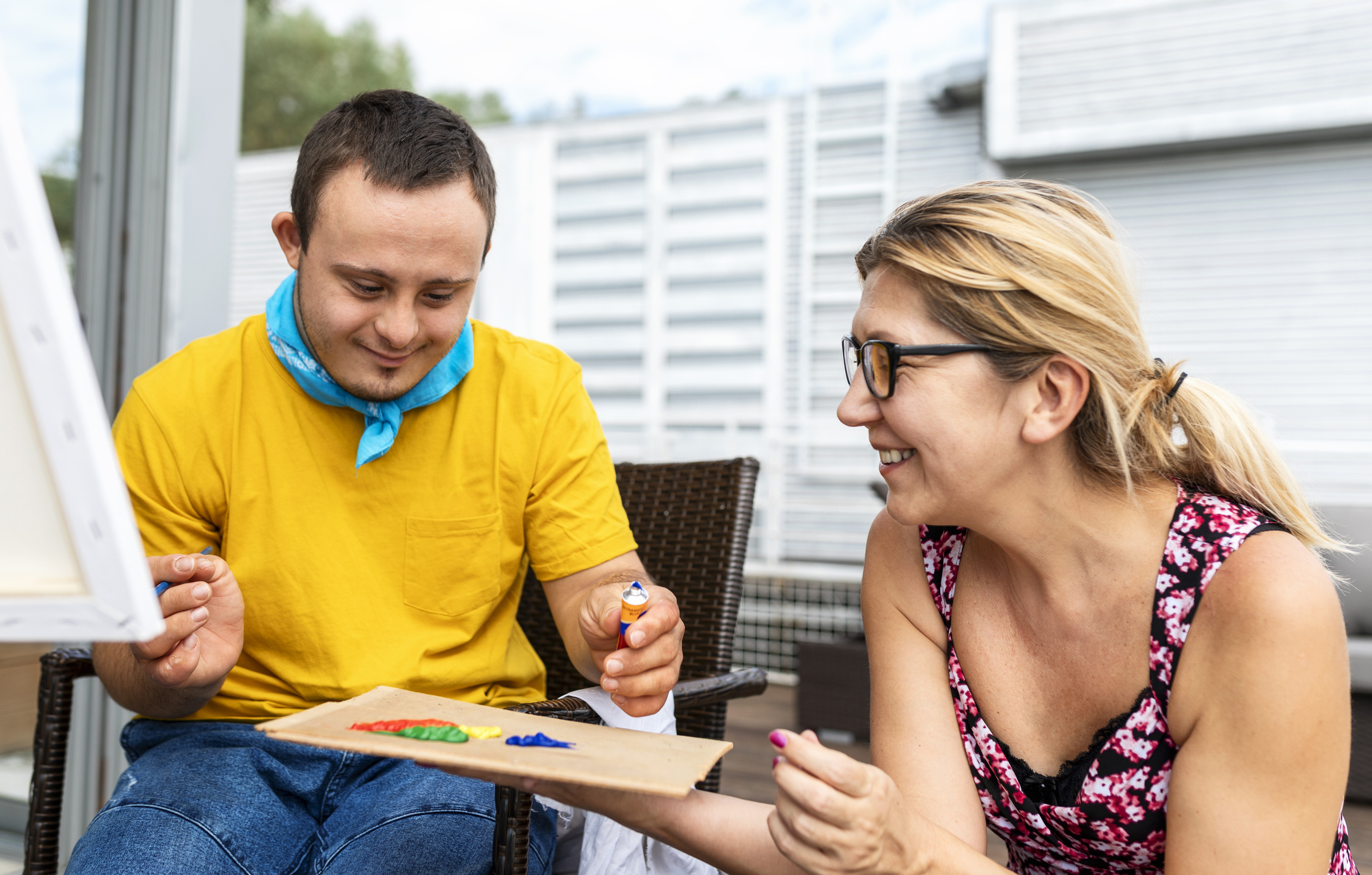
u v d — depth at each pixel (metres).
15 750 2.60
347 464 1.34
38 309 0.48
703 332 7.21
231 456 1.32
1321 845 0.86
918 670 1.15
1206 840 0.88
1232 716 0.88
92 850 1.10
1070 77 6.16
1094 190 6.34
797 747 0.80
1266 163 6.00
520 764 0.78
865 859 0.81
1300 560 0.88
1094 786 0.99
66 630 0.53
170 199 2.39
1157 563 0.96
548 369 1.45
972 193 0.98
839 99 6.87
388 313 1.16
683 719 1.55
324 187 1.13
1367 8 5.62
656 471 1.71
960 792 1.09
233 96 2.58
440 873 1.10
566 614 1.38
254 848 1.16
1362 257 5.81
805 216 6.95
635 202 7.39
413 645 1.31
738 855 0.95
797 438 5.98
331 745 0.79
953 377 0.92
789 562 6.16
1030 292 0.90
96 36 2.41
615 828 1.25
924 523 1.02
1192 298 6.14
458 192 1.14
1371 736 3.11
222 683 1.14
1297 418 5.93
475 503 1.37
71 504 0.51
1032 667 1.06
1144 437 0.98
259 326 1.37
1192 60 5.94
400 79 12.24
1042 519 0.98
